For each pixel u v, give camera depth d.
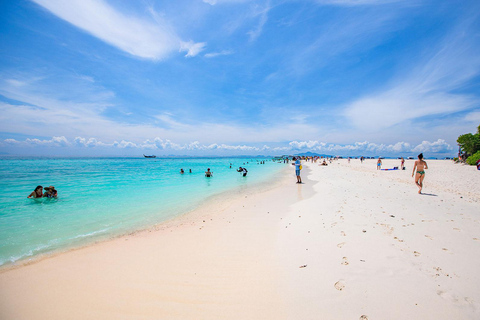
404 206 8.06
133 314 3.05
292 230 6.20
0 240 5.98
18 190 14.16
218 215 8.48
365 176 20.27
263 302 3.16
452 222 6.10
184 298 3.37
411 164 40.03
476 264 3.81
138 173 28.94
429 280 3.37
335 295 3.17
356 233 5.47
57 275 4.14
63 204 10.39
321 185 15.44
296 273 3.87
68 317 3.02
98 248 5.43
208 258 4.71
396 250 4.42
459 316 2.63
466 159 31.17
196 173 29.55
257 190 14.51
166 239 5.98
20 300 3.40
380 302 2.95
